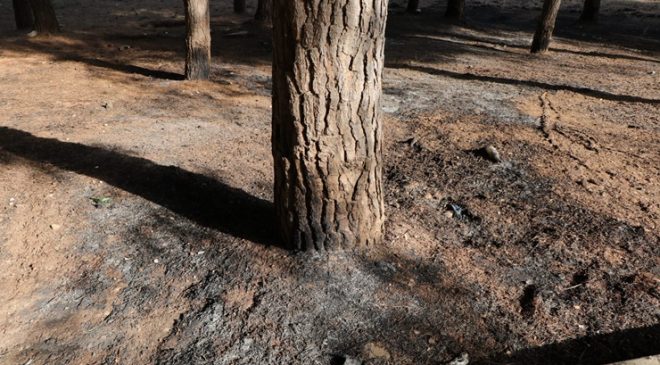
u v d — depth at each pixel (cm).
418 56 981
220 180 401
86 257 300
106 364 226
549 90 731
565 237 324
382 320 249
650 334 240
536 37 1055
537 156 462
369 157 275
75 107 595
